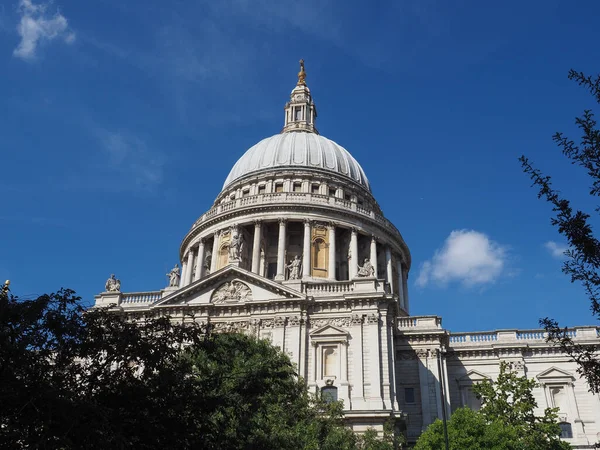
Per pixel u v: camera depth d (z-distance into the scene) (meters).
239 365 37.88
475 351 68.94
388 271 86.94
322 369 57.59
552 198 20.05
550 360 67.62
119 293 66.69
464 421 46.19
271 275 84.00
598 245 19.19
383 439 46.84
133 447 21.84
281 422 38.25
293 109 110.88
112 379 23.25
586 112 19.66
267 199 85.69
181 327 25.45
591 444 61.81
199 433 23.31
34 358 21.47
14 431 19.38
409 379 64.75
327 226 84.19
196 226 89.62
